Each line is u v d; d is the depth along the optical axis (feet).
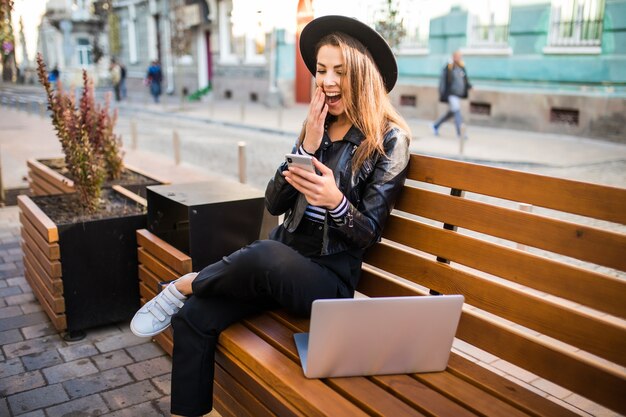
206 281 7.28
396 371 6.63
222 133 49.52
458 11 47.39
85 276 11.40
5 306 12.92
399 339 6.43
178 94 96.94
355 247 7.60
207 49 89.76
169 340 10.56
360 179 7.50
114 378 10.03
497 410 5.96
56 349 11.07
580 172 29.22
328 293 7.40
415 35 51.93
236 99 81.00
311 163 6.73
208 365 7.41
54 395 9.50
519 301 6.80
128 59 112.88
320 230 7.69
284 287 7.13
